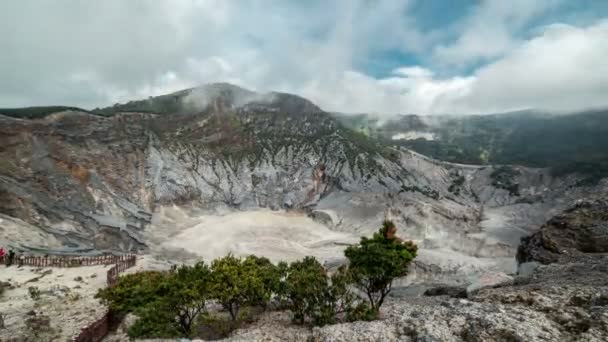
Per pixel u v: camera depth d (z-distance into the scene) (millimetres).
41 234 66500
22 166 84750
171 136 140375
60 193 86062
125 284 26719
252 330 22719
